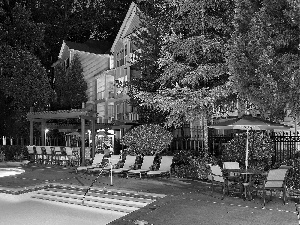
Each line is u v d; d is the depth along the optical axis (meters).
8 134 35.31
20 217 12.30
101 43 43.62
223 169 13.19
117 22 52.34
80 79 41.09
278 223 9.28
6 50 33.22
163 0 21.05
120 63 37.44
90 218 12.16
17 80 33.22
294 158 14.46
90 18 52.25
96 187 14.84
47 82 35.16
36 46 37.34
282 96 11.77
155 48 23.03
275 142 17.06
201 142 21.20
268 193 13.10
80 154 25.39
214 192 13.53
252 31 12.69
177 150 20.86
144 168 17.98
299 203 11.50
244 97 14.45
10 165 25.28
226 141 20.59
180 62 19.52
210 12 19.11
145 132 20.05
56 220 11.91
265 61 11.98
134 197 13.66
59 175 18.98
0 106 35.44
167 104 18.05
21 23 35.44
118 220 9.87
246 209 10.80
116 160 19.36
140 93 20.08
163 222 9.54
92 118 23.61
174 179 16.84
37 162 26.58
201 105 17.33
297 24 11.57
